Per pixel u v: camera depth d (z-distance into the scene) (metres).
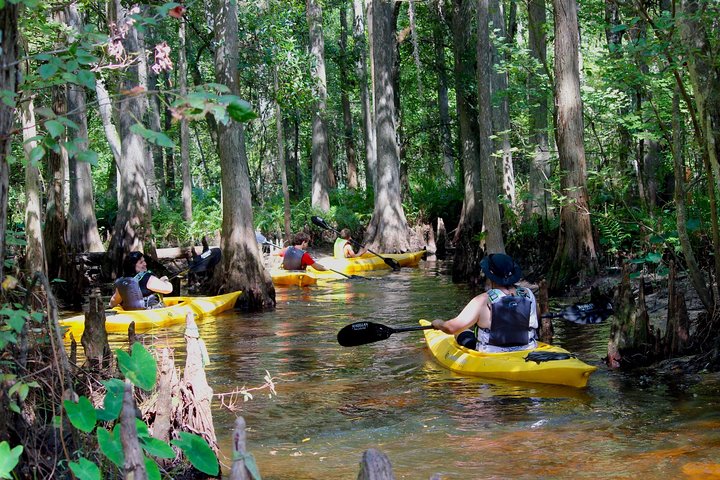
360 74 34.94
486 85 14.55
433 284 16.86
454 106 40.75
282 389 7.31
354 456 5.22
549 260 15.77
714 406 6.15
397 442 5.55
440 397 6.86
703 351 7.61
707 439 5.32
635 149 13.63
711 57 7.35
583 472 4.78
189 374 4.83
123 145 19.12
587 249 13.47
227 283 13.53
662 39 7.60
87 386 4.47
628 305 7.82
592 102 13.77
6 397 3.53
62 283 14.47
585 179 13.64
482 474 4.81
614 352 7.84
